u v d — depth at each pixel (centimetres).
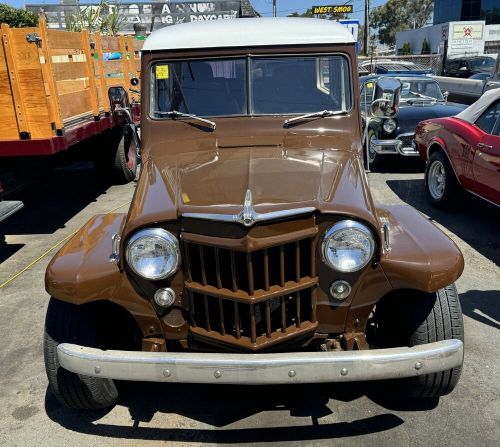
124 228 263
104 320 293
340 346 278
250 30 353
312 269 257
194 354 242
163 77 355
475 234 578
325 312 268
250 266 243
